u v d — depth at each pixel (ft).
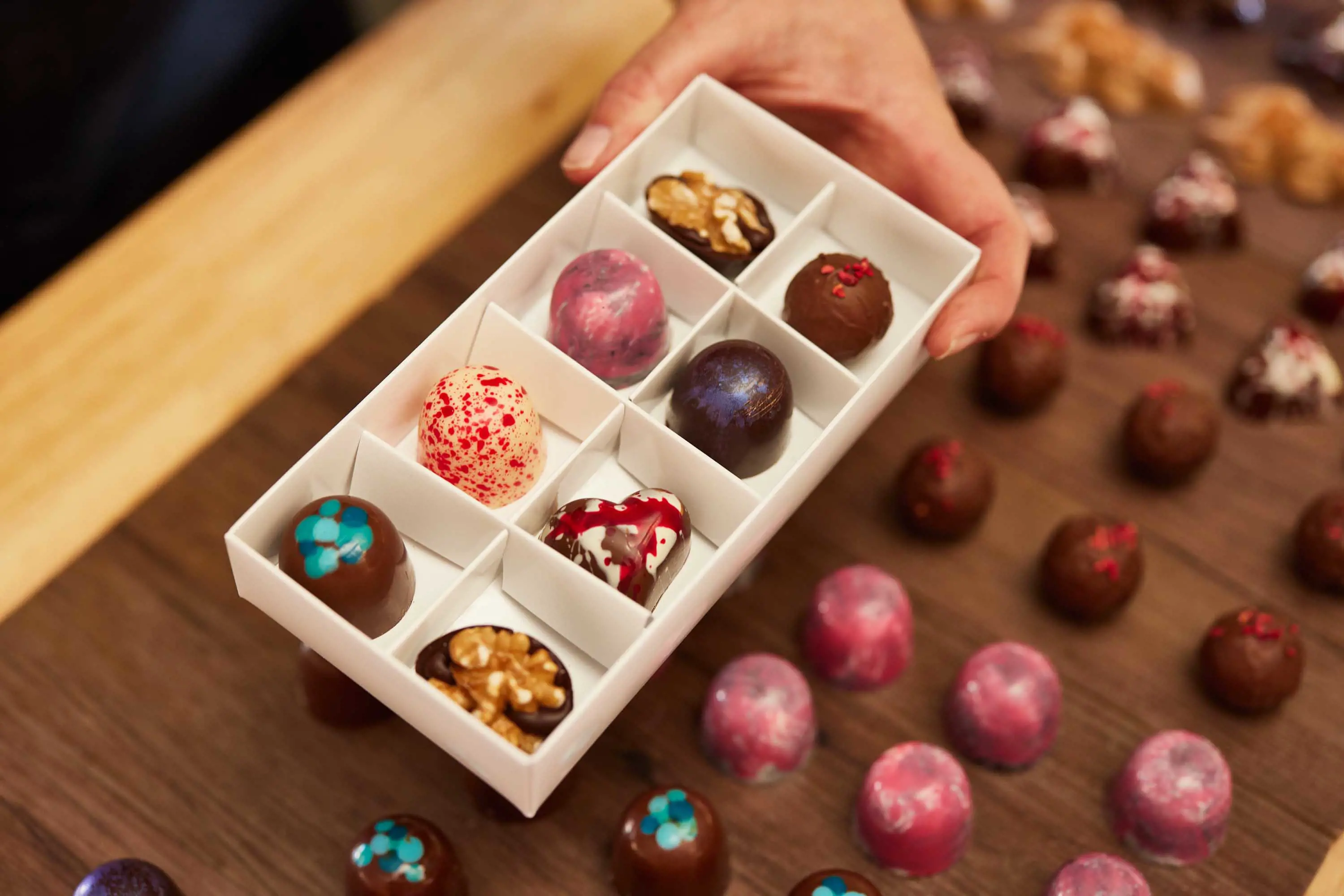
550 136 1.96
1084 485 1.78
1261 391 1.81
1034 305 1.89
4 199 2.21
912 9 2.12
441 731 1.36
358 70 1.98
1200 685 1.67
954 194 1.74
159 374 1.78
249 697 1.63
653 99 1.69
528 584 1.44
